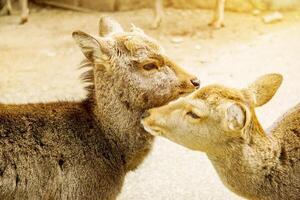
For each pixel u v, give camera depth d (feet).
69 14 43.16
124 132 16.78
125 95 16.53
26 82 31.32
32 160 15.46
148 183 21.93
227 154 15.61
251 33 37.68
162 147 24.34
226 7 41.70
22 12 40.88
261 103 16.17
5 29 40.22
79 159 16.08
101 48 16.20
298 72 31.24
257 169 15.53
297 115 16.16
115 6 43.32
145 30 38.75
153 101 16.81
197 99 15.49
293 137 15.76
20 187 15.31
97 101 16.62
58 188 15.79
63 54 35.27
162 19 40.32
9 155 15.21
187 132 15.69
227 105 15.03
